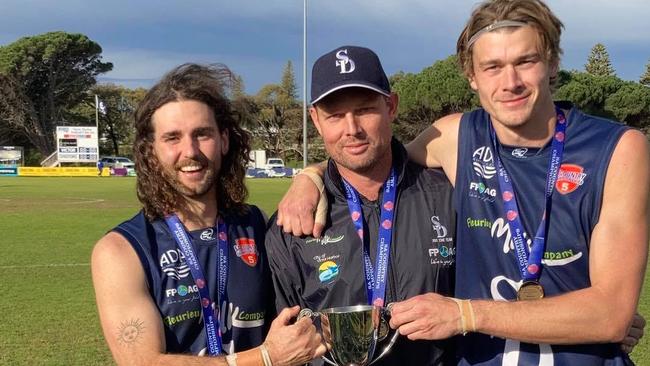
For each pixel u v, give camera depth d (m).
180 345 2.70
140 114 2.84
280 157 64.25
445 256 2.84
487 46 2.51
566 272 2.52
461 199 2.79
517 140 2.64
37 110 64.06
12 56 59.88
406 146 3.13
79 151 56.22
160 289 2.69
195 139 2.79
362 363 2.69
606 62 67.69
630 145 2.44
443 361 2.82
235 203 3.02
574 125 2.59
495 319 2.33
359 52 2.76
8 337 6.35
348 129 2.74
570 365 2.51
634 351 5.86
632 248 2.36
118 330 2.57
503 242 2.63
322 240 2.88
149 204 2.81
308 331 2.53
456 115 3.07
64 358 5.70
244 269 2.89
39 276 9.60
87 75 66.00
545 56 2.48
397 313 2.40
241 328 2.84
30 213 19.36
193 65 2.94
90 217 18.23
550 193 2.54
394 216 2.88
